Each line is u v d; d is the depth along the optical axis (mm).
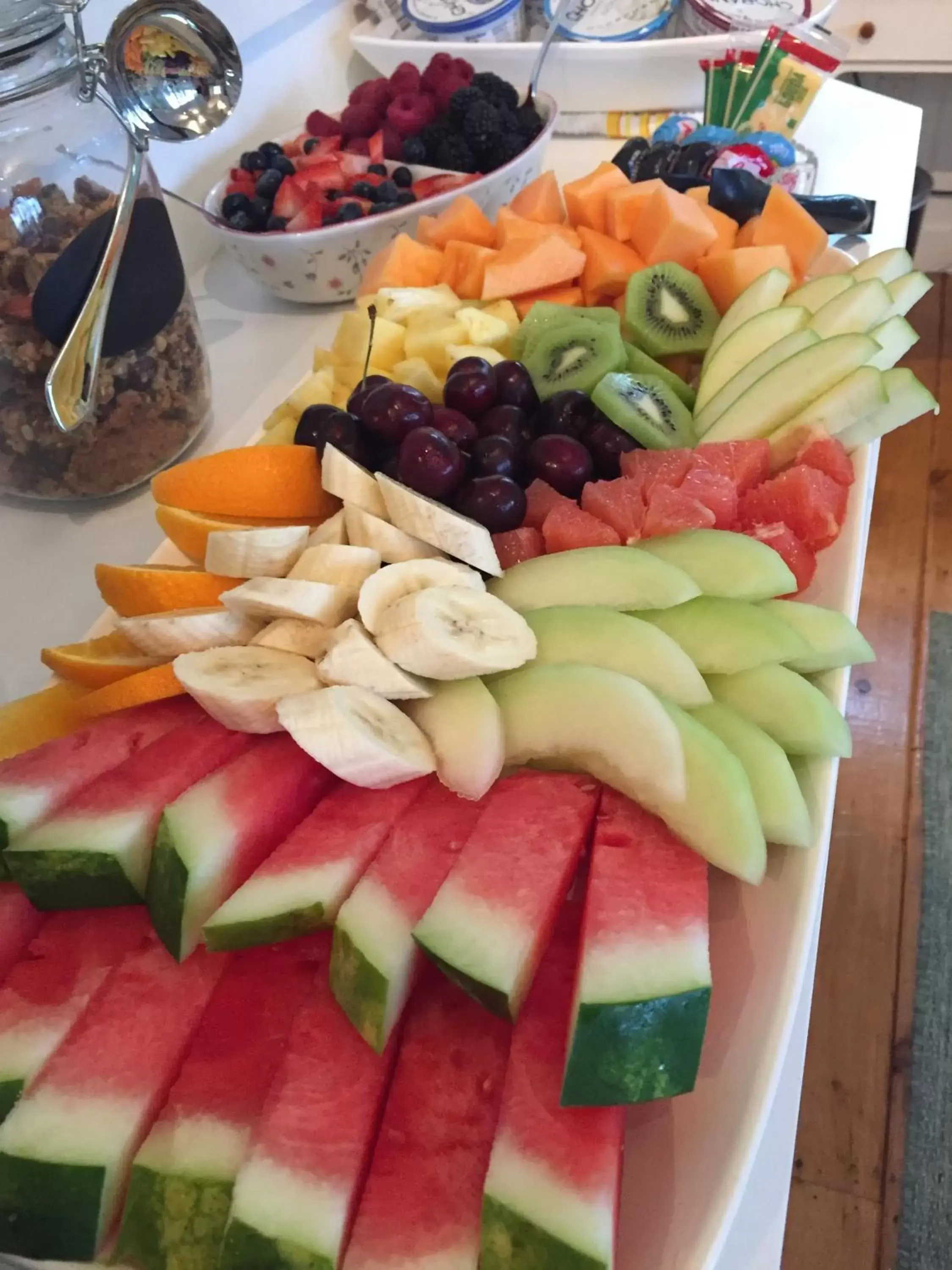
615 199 1152
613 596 722
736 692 682
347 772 624
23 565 1001
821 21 1575
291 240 1216
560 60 1544
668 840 595
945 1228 1166
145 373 988
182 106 943
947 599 1888
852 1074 1298
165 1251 492
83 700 727
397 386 867
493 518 817
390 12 1746
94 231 883
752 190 1162
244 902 567
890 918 1444
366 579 741
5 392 926
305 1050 540
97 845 593
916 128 1482
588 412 926
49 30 832
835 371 890
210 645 737
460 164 1377
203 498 841
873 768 1632
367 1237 479
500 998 501
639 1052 483
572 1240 439
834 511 810
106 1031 564
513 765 661
